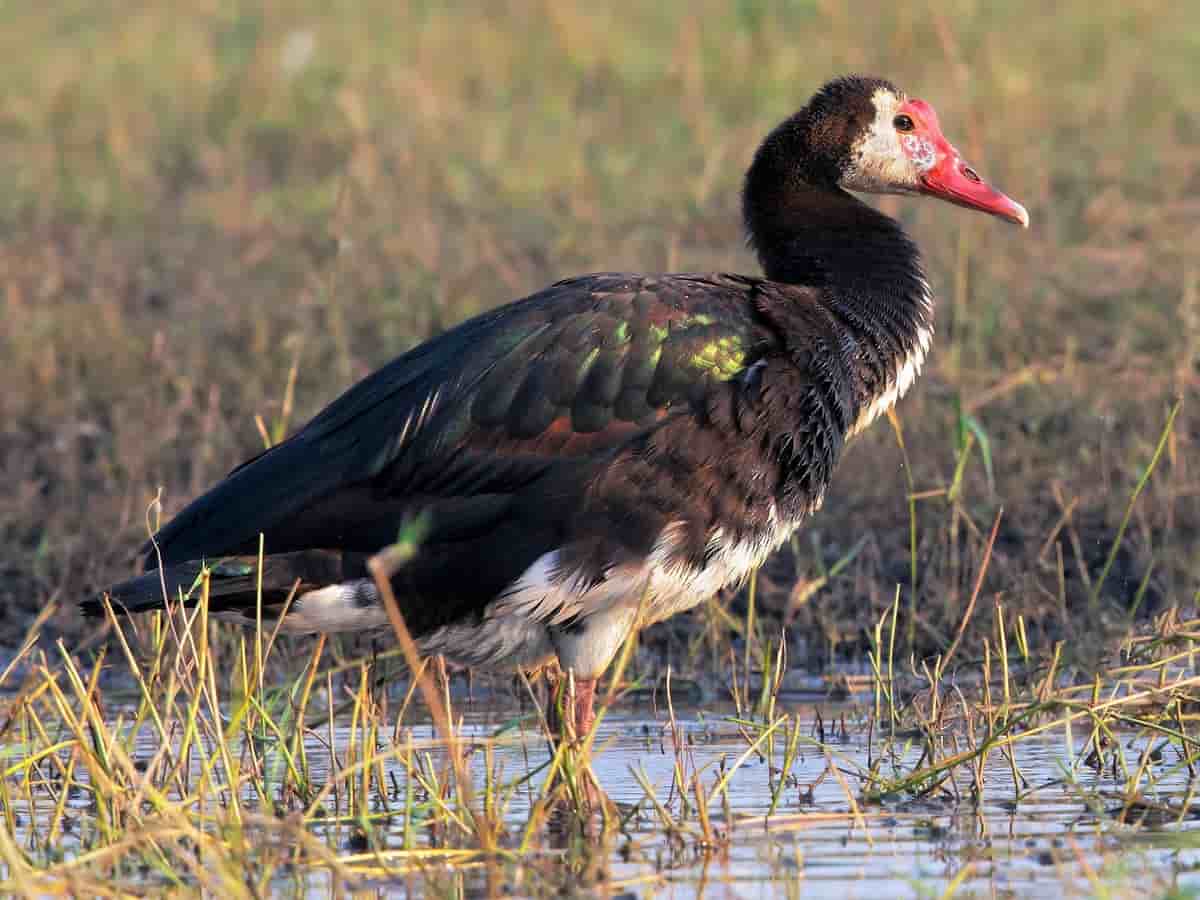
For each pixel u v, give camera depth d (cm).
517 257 1872
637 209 1997
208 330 1748
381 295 1783
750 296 1020
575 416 968
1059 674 1177
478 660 1020
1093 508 1380
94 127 2439
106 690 1229
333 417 991
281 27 2862
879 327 1065
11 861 791
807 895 829
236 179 2172
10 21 3000
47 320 1762
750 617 1190
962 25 2584
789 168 1130
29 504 1467
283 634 1263
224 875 801
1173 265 1727
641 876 852
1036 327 1639
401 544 891
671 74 2470
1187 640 1118
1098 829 912
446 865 871
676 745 985
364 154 2098
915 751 1067
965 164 1157
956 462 1401
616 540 970
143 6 3078
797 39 2594
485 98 2458
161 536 987
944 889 833
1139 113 2219
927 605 1280
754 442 985
